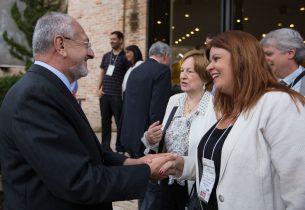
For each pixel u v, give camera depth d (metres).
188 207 2.59
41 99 1.71
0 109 1.82
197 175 2.16
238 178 1.83
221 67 1.99
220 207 1.89
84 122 1.86
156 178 2.23
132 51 6.72
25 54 11.92
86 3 9.81
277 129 1.79
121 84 6.86
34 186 1.74
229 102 2.12
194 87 3.07
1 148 1.80
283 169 1.77
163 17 8.90
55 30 1.85
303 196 1.74
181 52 8.73
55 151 1.67
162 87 4.08
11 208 1.79
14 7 11.72
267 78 1.93
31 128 1.67
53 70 1.86
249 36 2.00
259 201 1.80
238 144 1.85
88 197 1.70
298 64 2.89
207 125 2.27
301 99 1.85
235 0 7.94
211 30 8.23
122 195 1.81
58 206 1.75
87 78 9.78
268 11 8.84
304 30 9.80
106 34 9.38
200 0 8.48
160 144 3.16
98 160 1.89
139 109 4.16
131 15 8.96
